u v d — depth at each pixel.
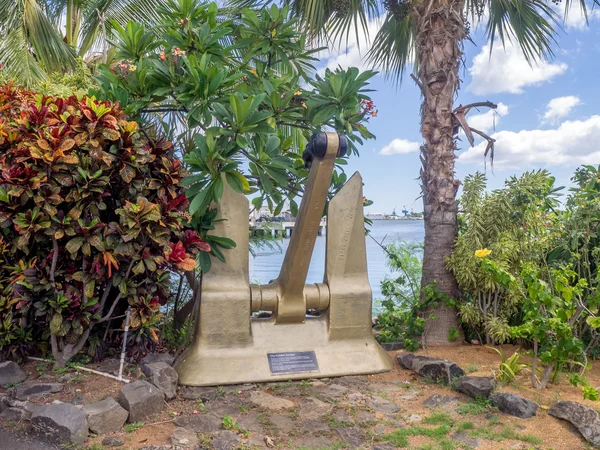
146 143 4.85
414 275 7.46
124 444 3.38
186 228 4.95
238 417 3.89
